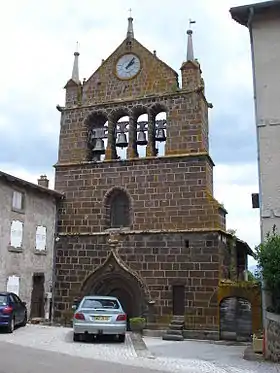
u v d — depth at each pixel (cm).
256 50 1759
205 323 2272
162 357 1512
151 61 2741
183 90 2602
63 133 2814
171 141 2562
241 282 2262
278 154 1645
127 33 2855
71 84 2875
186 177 2481
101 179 2661
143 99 2683
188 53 2689
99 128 2792
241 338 2209
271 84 1712
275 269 1448
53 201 2708
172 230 2433
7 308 1891
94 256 2577
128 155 2638
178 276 2377
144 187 2553
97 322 1730
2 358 1240
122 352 1523
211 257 2342
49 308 2570
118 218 2639
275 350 1448
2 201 2319
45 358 1282
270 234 1579
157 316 2366
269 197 1619
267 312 1514
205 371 1212
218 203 2391
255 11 1769
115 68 2817
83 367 1159
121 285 2516
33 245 2514
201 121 2545
